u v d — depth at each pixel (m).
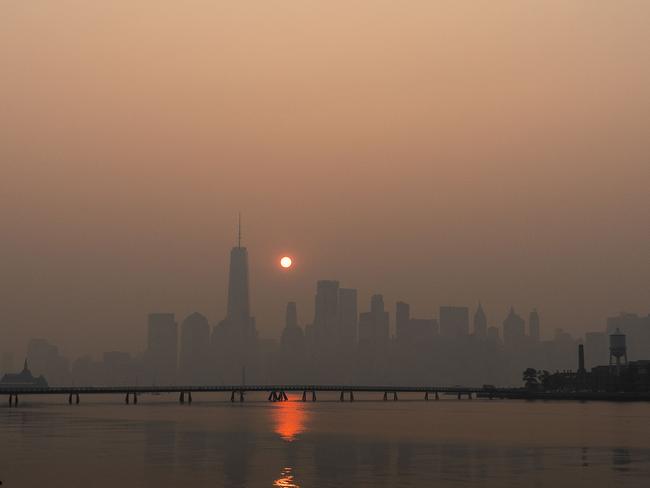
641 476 166.75
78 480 163.12
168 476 167.62
